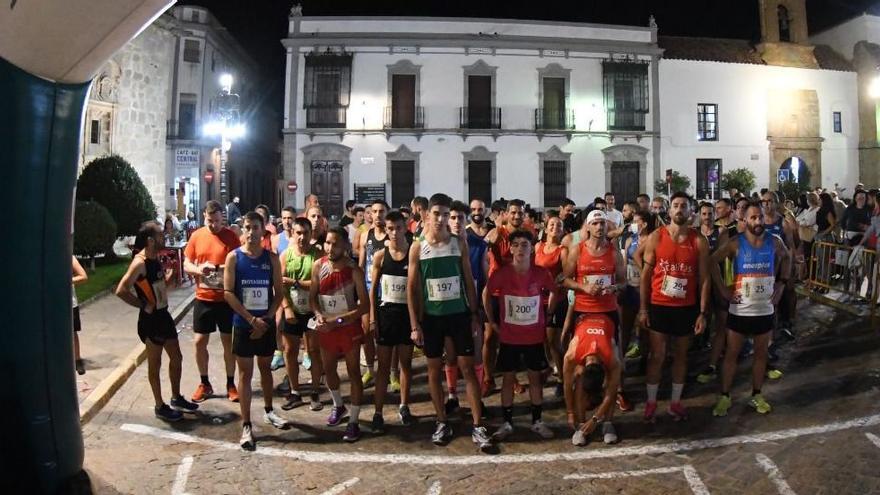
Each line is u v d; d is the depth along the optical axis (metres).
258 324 5.45
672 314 5.74
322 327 5.65
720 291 5.96
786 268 6.18
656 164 27.92
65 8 3.63
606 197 11.02
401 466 5.04
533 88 27.27
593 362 5.19
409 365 6.02
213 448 5.44
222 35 31.88
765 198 8.37
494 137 27.05
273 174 45.12
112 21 3.80
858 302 10.31
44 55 3.89
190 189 29.59
